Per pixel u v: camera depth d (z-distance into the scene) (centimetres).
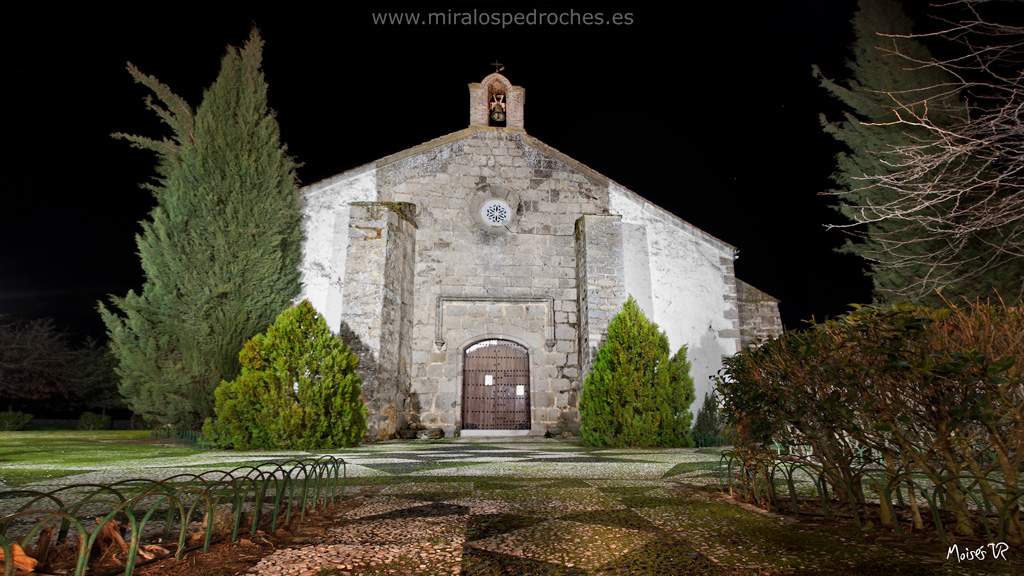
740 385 389
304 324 957
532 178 1509
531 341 1422
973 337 259
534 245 1473
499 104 1606
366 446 1002
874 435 299
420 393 1360
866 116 1174
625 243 1427
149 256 1089
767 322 1468
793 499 334
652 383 1051
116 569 210
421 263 1427
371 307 1214
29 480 476
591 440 1041
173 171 1147
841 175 1169
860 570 217
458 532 285
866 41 1164
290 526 296
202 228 1102
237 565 224
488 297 1424
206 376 1055
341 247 1313
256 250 1130
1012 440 243
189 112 1192
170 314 1064
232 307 1088
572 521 312
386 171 1445
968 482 412
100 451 822
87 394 2402
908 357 253
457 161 1498
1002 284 878
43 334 2294
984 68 451
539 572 220
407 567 225
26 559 198
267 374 904
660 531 287
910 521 300
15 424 1825
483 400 1406
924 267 959
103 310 1063
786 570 220
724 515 329
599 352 1102
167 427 1145
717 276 1428
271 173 1201
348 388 964
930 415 258
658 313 1374
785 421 345
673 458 740
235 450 867
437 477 520
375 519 319
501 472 562
